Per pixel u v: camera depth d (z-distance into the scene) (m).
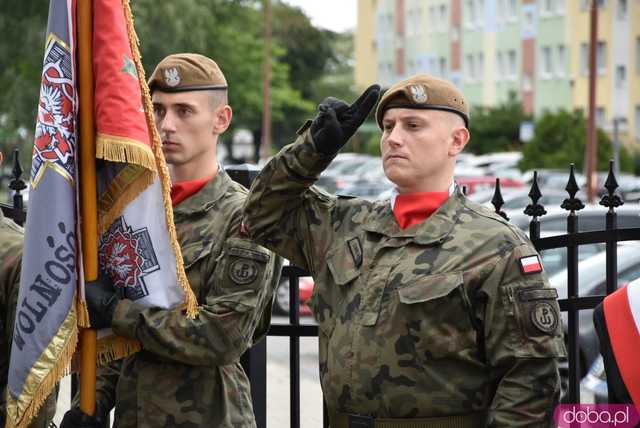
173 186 5.07
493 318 4.09
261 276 4.83
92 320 4.65
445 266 4.15
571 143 44.41
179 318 4.69
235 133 54.00
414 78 4.32
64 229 4.51
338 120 4.38
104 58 4.56
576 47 58.78
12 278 4.69
